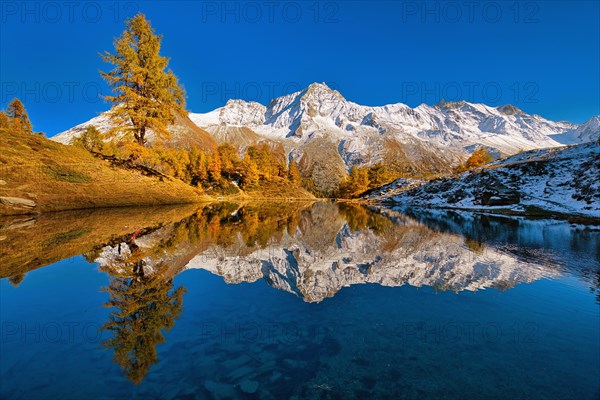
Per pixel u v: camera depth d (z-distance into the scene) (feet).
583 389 14.05
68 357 16.19
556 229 71.82
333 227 77.36
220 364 15.85
